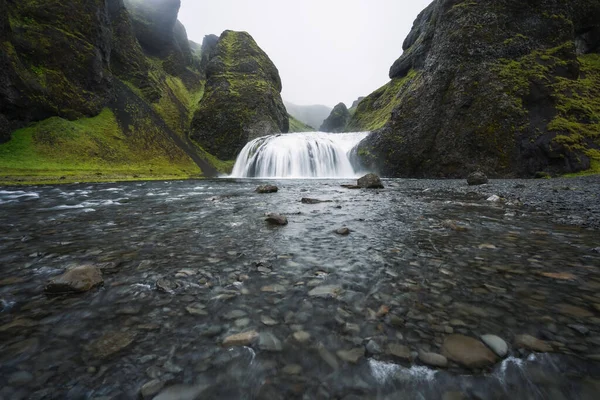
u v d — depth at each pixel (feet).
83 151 109.09
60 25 124.47
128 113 145.89
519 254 15.57
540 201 35.70
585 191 43.45
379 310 9.52
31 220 26.48
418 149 107.45
